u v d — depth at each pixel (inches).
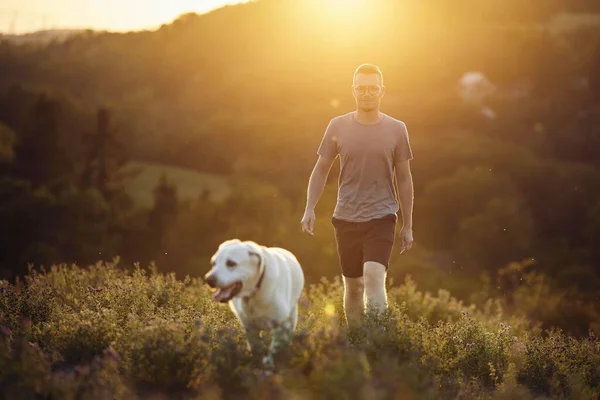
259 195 1871.3
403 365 202.4
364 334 231.9
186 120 3698.3
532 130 3634.4
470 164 2765.7
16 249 1702.8
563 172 2726.4
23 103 2544.3
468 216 2194.9
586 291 1727.4
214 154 3250.5
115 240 1784.0
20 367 196.1
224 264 201.6
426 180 2731.3
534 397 233.3
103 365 203.9
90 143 2385.6
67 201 1790.1
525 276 1395.2
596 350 273.9
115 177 2415.1
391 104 3969.0
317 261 1357.0
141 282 344.2
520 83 4416.8
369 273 248.1
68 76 4271.7
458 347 254.7
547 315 999.6
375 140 253.6
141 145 3417.8
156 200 1894.7
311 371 197.2
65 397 185.6
